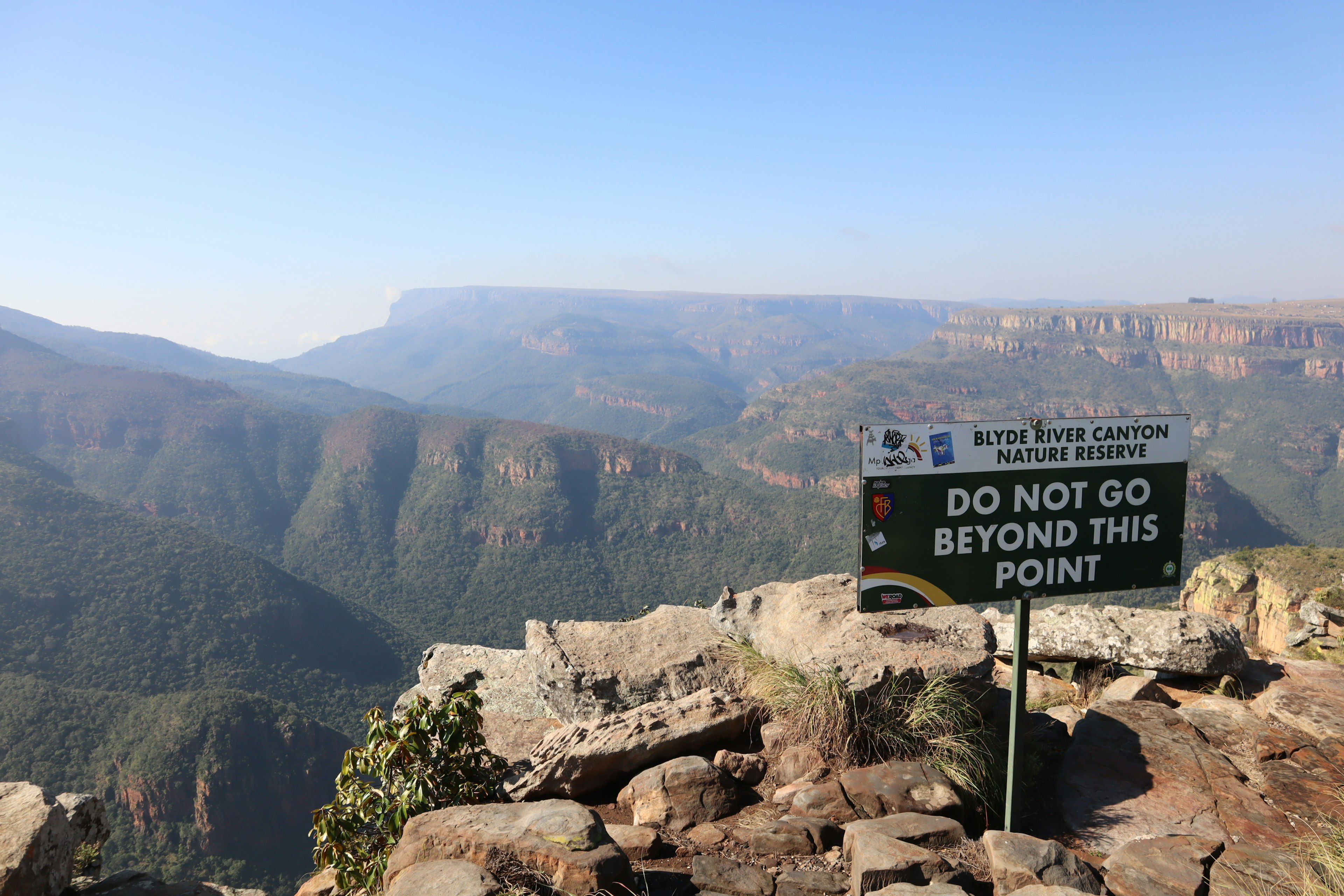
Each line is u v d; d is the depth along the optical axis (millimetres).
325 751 93188
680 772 4777
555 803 3920
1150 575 4840
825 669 5312
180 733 85750
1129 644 7488
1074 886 3693
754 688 5781
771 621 6504
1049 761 5586
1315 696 6199
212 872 83500
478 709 5086
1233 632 7293
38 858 3803
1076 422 4617
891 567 4465
